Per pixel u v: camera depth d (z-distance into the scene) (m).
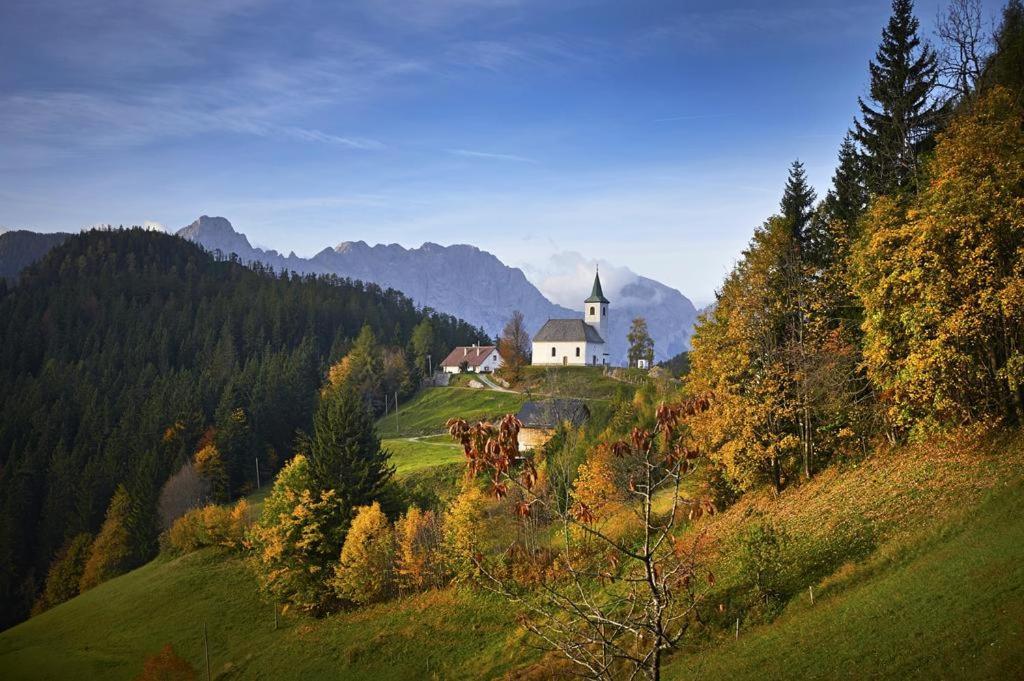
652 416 69.88
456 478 85.06
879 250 35.53
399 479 85.62
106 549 104.12
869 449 42.47
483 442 10.66
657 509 52.56
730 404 44.28
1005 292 29.30
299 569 60.41
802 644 26.83
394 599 55.28
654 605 12.55
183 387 159.88
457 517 52.91
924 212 33.91
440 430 125.06
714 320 49.28
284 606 61.31
